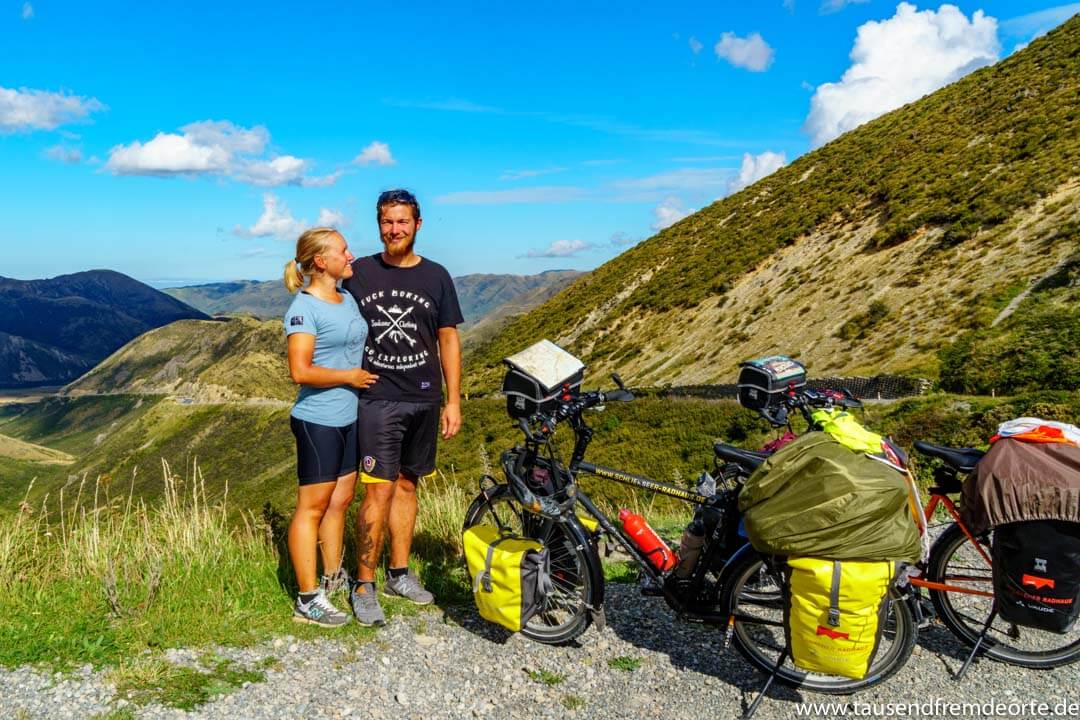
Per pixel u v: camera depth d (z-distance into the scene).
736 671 3.56
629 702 3.28
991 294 36.47
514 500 4.10
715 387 37.00
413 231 4.12
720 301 59.25
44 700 2.96
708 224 80.12
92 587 3.97
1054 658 3.51
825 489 3.04
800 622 3.10
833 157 76.44
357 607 3.94
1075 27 66.62
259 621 3.85
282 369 190.00
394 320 3.99
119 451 156.62
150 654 3.39
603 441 36.41
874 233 53.16
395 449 4.03
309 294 3.84
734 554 3.51
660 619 4.12
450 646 3.78
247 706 3.07
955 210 47.59
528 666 3.58
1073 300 32.06
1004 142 53.69
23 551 4.29
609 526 3.89
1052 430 3.26
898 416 27.34
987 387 28.66
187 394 177.25
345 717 3.07
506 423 41.78
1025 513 3.11
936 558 3.67
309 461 3.85
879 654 3.55
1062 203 41.28
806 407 3.65
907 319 39.62
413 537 5.34
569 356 3.88
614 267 87.62
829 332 43.66
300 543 3.85
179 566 4.29
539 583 3.63
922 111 73.56
